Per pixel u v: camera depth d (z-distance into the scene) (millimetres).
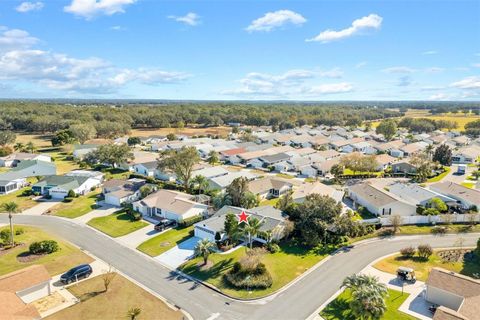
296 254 52344
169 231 61094
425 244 53750
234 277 44281
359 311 34000
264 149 137000
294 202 66875
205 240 49781
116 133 181875
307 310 38750
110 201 76688
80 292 42000
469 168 114625
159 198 71375
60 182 84438
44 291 40938
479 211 68875
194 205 66312
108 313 37938
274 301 40531
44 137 177375
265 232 54594
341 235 56781
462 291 38156
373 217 67750
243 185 69250
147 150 144250
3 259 50000
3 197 81750
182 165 82312
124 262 49969
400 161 114125
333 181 96875
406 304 39500
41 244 52219
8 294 37188
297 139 164000
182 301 40531
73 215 69750
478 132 184875
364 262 49781
